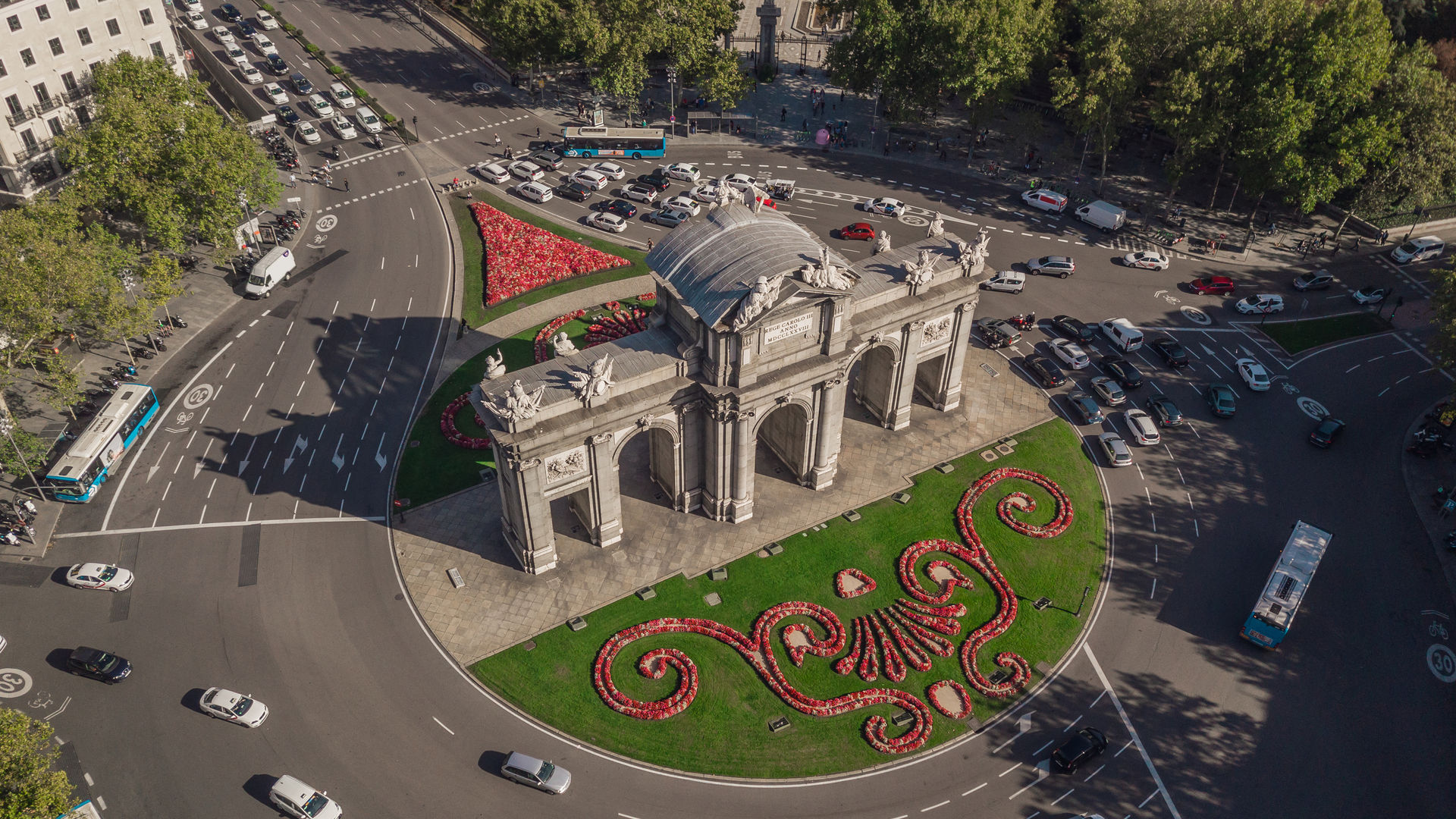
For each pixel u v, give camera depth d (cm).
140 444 10656
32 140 13800
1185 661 8781
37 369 11519
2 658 8544
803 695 8419
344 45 19288
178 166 12162
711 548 9719
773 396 9181
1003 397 11588
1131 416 11050
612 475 9156
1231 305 13125
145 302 10975
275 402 11231
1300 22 13250
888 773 7912
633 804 7650
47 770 6988
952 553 9700
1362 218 14600
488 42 19225
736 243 8838
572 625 8919
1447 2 17162
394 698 8312
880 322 9806
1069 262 13488
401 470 10444
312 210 14625
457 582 9256
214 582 9231
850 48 15825
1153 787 7844
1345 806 7738
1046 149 16600
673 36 15700
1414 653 8881
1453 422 11081
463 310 12725
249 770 7788
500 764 7875
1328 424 10994
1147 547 9838
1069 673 8669
